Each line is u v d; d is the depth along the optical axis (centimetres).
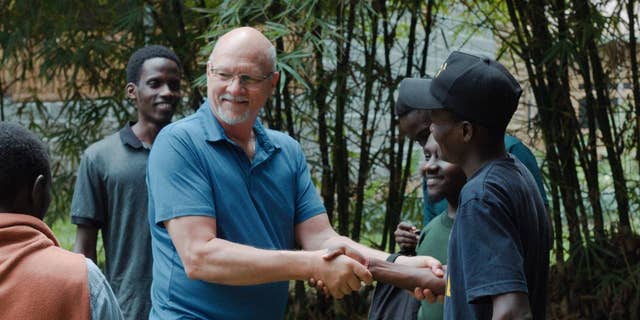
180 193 263
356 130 502
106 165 342
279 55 388
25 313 181
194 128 272
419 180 507
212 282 262
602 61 468
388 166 475
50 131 554
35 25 473
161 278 271
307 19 388
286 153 288
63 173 521
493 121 212
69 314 184
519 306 195
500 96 211
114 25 480
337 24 425
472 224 201
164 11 466
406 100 252
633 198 457
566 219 464
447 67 216
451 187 281
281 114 475
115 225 342
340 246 255
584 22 422
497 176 207
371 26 461
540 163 484
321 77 453
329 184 479
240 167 274
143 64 353
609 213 474
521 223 206
